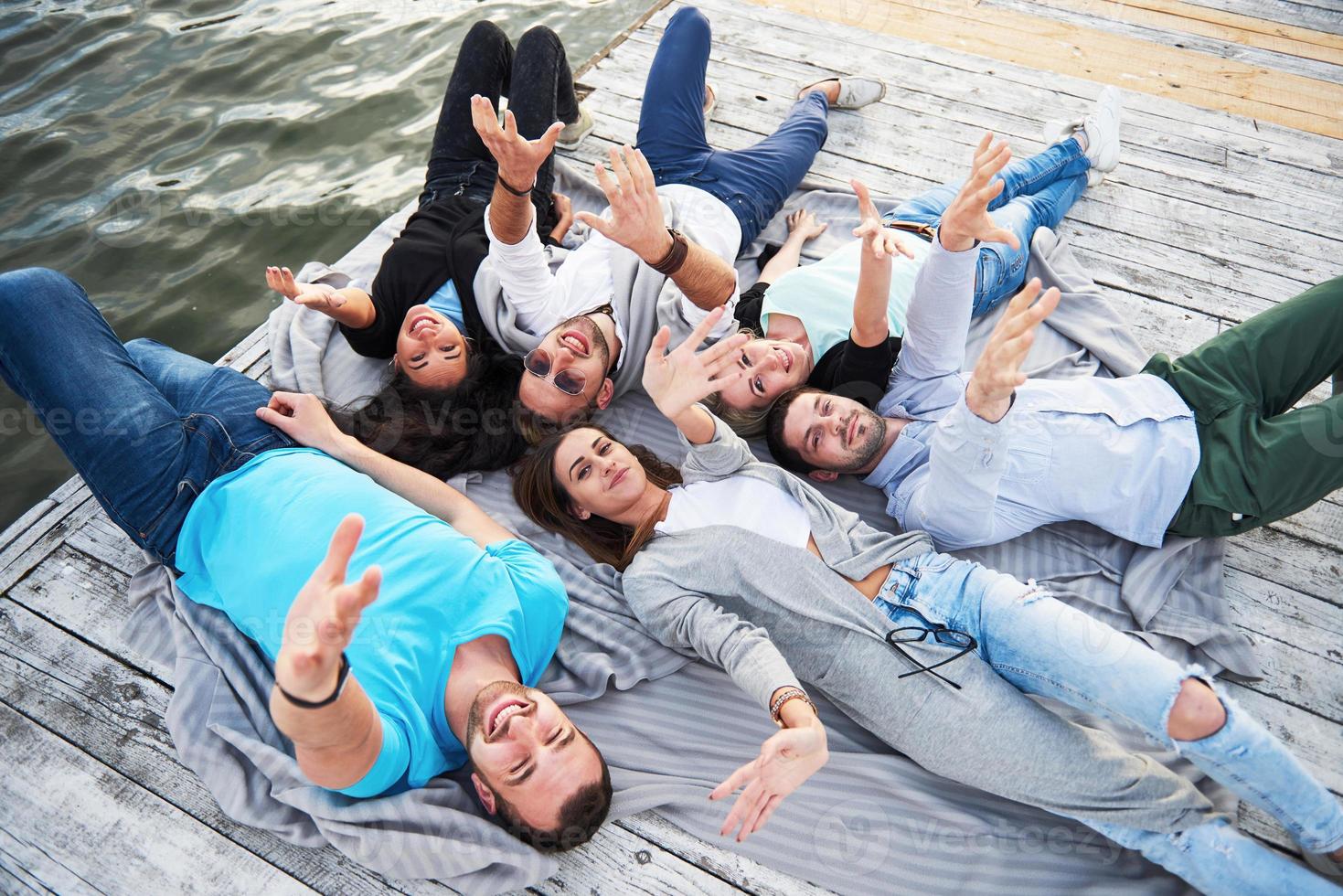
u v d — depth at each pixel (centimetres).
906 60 361
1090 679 157
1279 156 315
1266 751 143
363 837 156
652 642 197
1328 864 157
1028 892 158
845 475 228
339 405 245
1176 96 342
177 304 292
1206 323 261
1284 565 206
